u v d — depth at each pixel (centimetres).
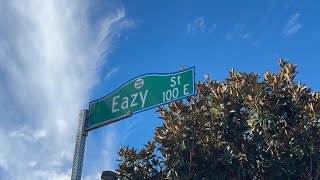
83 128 653
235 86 1287
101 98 673
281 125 1227
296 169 1166
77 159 623
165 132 1241
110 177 721
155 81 639
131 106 641
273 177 1170
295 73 1277
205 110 1259
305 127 1136
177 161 1172
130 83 659
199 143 1195
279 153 1173
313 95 1252
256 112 1221
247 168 1174
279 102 1234
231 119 1219
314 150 1120
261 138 1202
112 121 645
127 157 1334
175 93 614
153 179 1302
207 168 1195
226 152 1166
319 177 1162
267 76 1284
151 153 1341
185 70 621
